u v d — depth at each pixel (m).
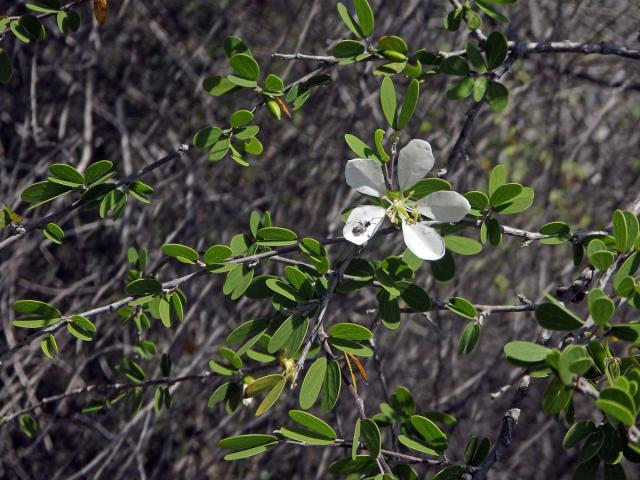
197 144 3.47
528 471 8.41
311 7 7.64
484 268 8.19
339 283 3.17
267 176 8.12
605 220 8.19
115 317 7.75
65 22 3.67
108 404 4.58
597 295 2.38
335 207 7.25
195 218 7.65
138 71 8.33
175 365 7.57
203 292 7.08
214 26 7.83
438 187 2.96
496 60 3.59
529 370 2.78
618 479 2.70
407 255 3.25
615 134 8.38
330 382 2.97
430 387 8.04
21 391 7.27
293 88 3.51
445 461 3.22
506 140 8.04
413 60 3.68
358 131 7.72
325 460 7.46
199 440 7.73
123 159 7.82
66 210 3.39
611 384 2.38
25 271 8.02
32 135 7.82
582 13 7.46
